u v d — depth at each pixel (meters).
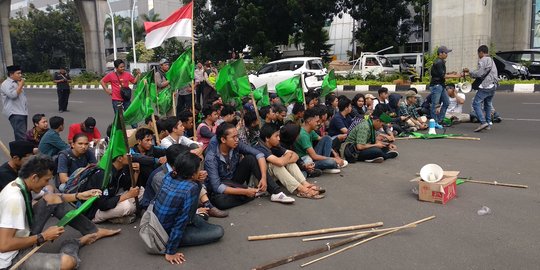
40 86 32.94
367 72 21.61
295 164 5.62
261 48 28.20
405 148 8.08
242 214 4.99
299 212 4.98
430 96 10.17
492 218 4.58
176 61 7.18
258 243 4.23
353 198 5.37
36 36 50.00
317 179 6.23
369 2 26.27
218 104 7.24
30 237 3.56
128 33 50.69
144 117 6.35
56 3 68.50
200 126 6.77
